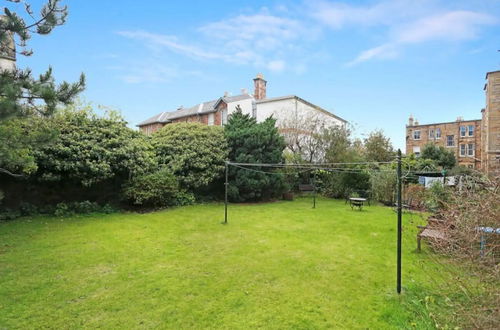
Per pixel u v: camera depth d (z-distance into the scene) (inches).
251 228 332.2
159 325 134.1
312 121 762.2
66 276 189.2
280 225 349.4
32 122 316.8
